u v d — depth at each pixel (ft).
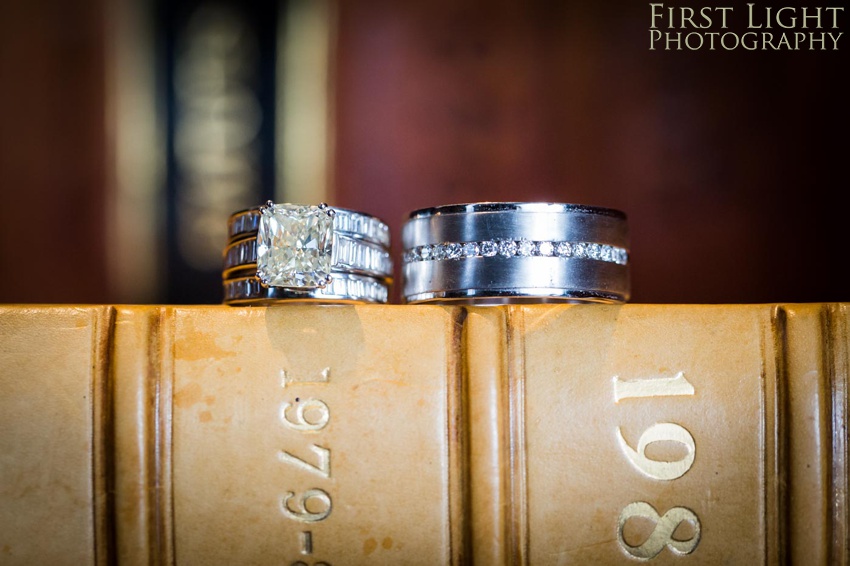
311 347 0.44
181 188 0.67
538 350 0.44
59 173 0.66
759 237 0.63
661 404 0.44
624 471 0.44
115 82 0.67
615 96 0.64
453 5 0.65
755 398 0.44
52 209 0.66
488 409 0.44
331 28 0.66
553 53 0.65
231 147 0.67
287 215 0.44
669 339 0.44
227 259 0.47
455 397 0.44
